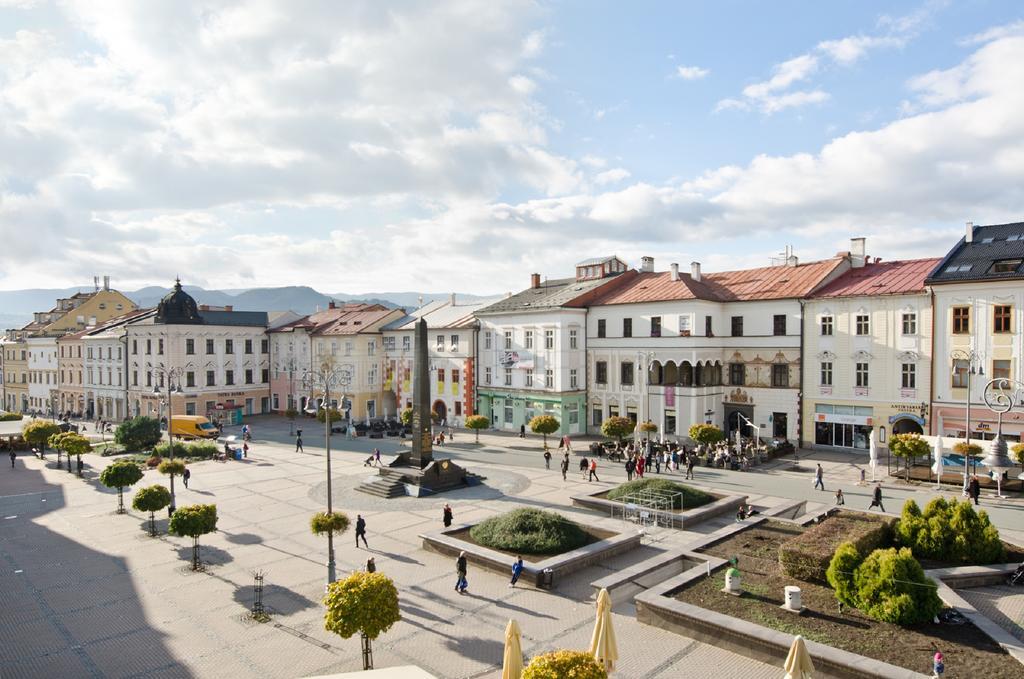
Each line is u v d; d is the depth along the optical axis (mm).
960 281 41188
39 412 97125
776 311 51219
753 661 17453
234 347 81125
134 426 58281
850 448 47500
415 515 33438
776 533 27031
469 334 67750
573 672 12164
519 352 63156
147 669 17797
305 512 34219
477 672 17297
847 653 16203
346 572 25047
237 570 25484
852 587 19141
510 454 52062
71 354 90375
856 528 23750
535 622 20391
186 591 23375
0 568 26281
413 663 17844
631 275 64125
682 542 28234
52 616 21406
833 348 48031
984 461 31062
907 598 17891
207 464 49281
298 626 20328
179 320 74938
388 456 52625
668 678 16625
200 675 17422
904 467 42375
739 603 19797
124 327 80125
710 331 53469
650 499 32406
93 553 28031
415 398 40656
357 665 17750
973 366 40875
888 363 45156
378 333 78500
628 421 49750
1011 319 39719
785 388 50781
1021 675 15211
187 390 75562
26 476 47469
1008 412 39500
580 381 60625
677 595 20594
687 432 52812
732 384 54000
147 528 31656
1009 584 21422
